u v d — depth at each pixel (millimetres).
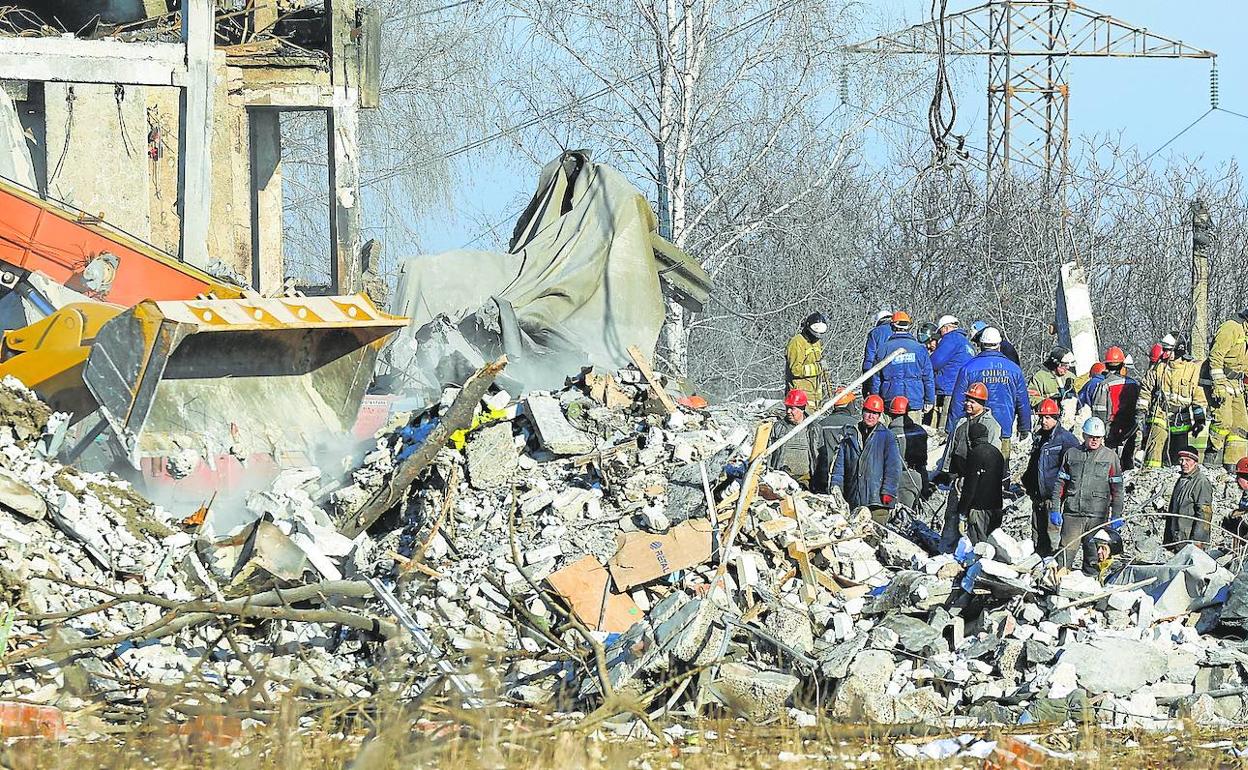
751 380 108688
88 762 22047
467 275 58594
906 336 55000
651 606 32438
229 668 28969
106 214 72188
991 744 25375
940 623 31578
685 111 89312
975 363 53094
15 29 74438
